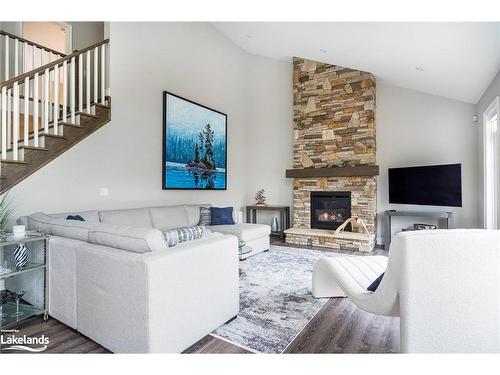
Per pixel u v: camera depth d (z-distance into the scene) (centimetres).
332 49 446
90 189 359
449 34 275
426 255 143
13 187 292
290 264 386
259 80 647
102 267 183
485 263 146
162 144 453
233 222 489
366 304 177
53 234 237
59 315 220
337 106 537
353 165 519
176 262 177
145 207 410
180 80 486
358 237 468
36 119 310
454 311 146
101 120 370
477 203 445
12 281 265
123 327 173
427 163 483
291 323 222
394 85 510
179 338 179
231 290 224
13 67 474
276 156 629
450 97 463
